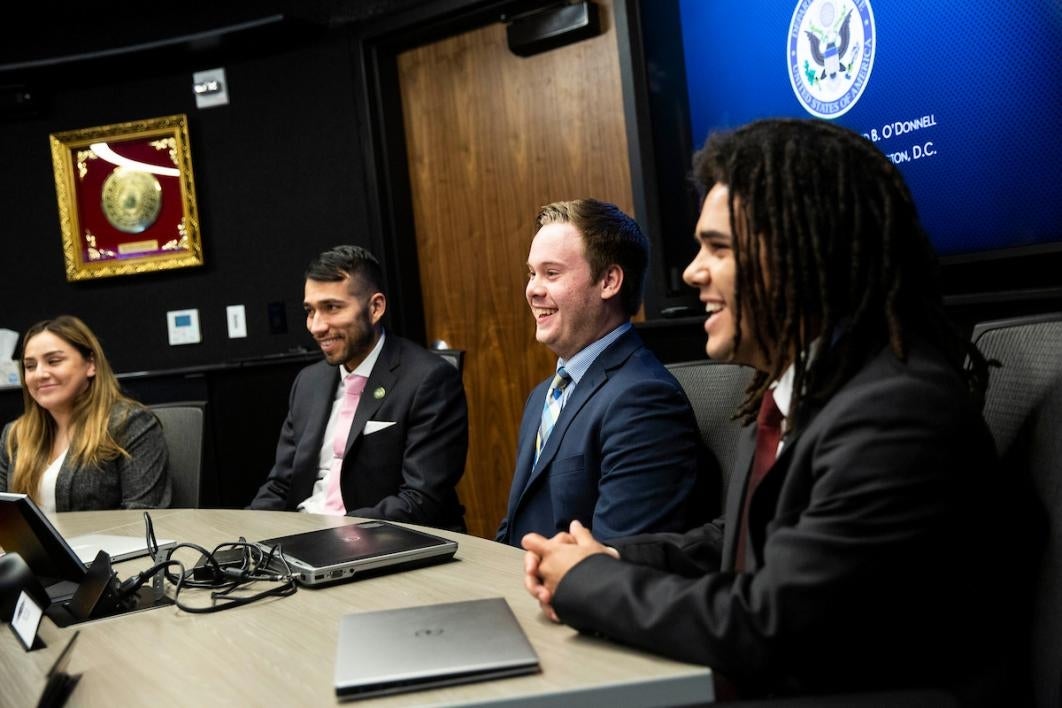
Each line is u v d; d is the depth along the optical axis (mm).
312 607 1284
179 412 2791
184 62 4504
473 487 4098
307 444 2643
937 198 2387
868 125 2543
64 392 2703
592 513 1839
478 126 4008
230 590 1396
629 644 1042
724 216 1112
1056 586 1018
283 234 4418
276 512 2049
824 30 2637
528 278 3912
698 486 1771
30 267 4723
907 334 1039
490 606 1146
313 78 4316
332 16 4273
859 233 1047
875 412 977
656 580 1044
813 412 1063
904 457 954
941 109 2346
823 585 942
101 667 1117
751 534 1093
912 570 954
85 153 4629
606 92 3621
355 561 1400
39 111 4637
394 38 4090
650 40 3230
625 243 1953
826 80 2648
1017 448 1133
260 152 4434
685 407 1809
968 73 2275
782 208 1066
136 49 4332
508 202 3947
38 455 2775
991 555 1034
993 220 2262
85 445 2658
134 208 4578
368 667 970
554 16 3613
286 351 4438
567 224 1950
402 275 4164
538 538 1162
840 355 1050
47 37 4691
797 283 1059
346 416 2641
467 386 4109
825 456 993
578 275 1927
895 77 2453
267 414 4000
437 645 1019
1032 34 2125
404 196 4211
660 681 942
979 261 2289
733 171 1096
